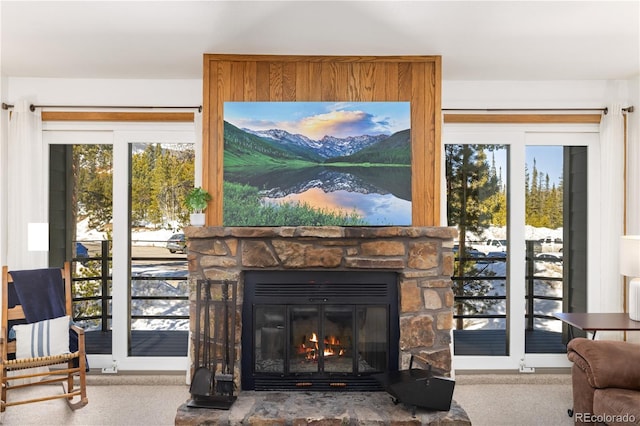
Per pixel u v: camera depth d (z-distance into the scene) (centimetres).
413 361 364
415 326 365
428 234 365
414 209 383
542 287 468
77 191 464
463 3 302
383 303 375
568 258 466
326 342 377
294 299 375
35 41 363
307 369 375
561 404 386
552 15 319
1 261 430
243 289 376
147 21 328
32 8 308
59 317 403
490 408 378
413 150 385
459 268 469
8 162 441
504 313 467
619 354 308
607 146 450
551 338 468
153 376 439
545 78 453
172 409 374
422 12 314
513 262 463
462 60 402
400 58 387
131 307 462
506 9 310
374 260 365
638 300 368
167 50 380
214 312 363
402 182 383
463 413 326
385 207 382
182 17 322
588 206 467
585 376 316
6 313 388
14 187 435
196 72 436
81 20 327
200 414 323
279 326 376
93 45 371
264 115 385
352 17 322
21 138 436
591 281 464
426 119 386
